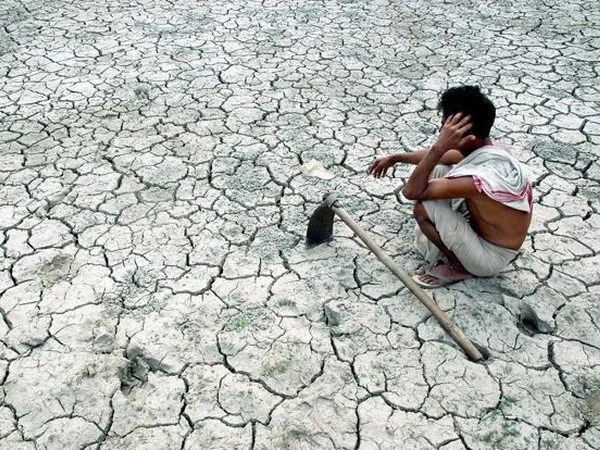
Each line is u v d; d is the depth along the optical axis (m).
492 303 2.68
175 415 2.22
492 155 2.46
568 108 4.41
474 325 2.58
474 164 2.49
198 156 3.87
